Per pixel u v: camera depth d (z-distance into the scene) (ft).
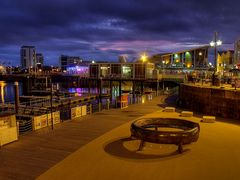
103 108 100.89
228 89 76.33
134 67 244.83
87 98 147.33
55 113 64.39
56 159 38.60
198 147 44.83
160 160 38.32
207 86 92.79
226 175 33.30
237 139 50.29
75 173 33.58
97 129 58.03
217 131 57.06
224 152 42.32
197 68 297.94
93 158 39.01
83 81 283.59
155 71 248.73
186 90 98.53
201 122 67.67
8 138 46.52
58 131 56.13
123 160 38.17
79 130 57.00
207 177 32.65
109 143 46.83
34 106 108.68
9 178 32.07
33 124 57.26
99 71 258.16
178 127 50.75
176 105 103.35
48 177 32.32
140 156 39.96
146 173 33.71
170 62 327.88
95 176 32.71
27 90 261.65
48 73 380.58
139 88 265.54
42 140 48.85
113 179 31.91
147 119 51.01
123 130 56.95
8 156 39.88
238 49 156.04
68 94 169.48
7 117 47.21
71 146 45.01
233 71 154.61
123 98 94.79
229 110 74.02
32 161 37.76
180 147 41.24
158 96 144.25
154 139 41.01
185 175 33.19
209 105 81.76
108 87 268.21
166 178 32.27
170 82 262.47
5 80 341.21
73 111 71.92
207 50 314.14
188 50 298.97
